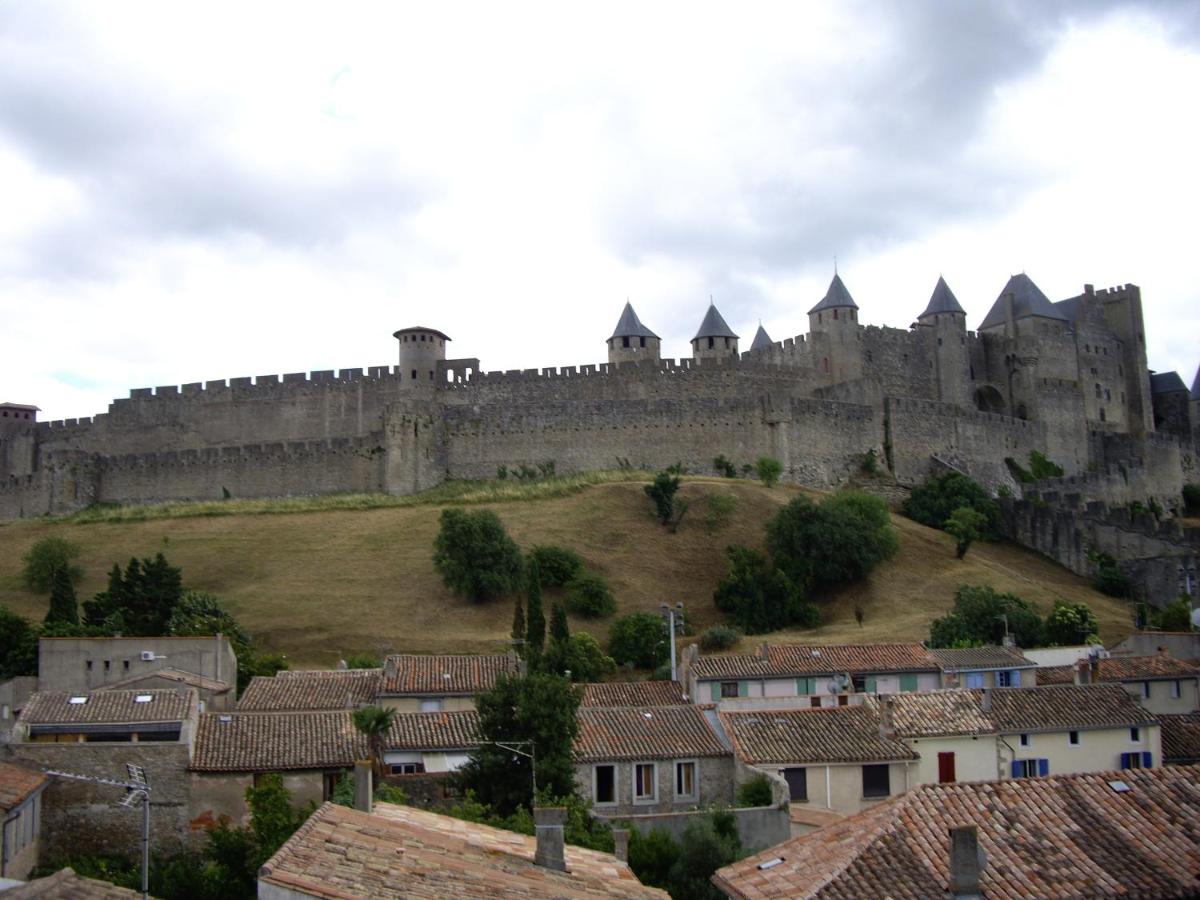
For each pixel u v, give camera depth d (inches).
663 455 5915.4
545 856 1346.0
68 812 2087.8
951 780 2305.6
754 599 4515.3
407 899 1097.4
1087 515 5693.9
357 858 1182.3
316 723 2321.6
